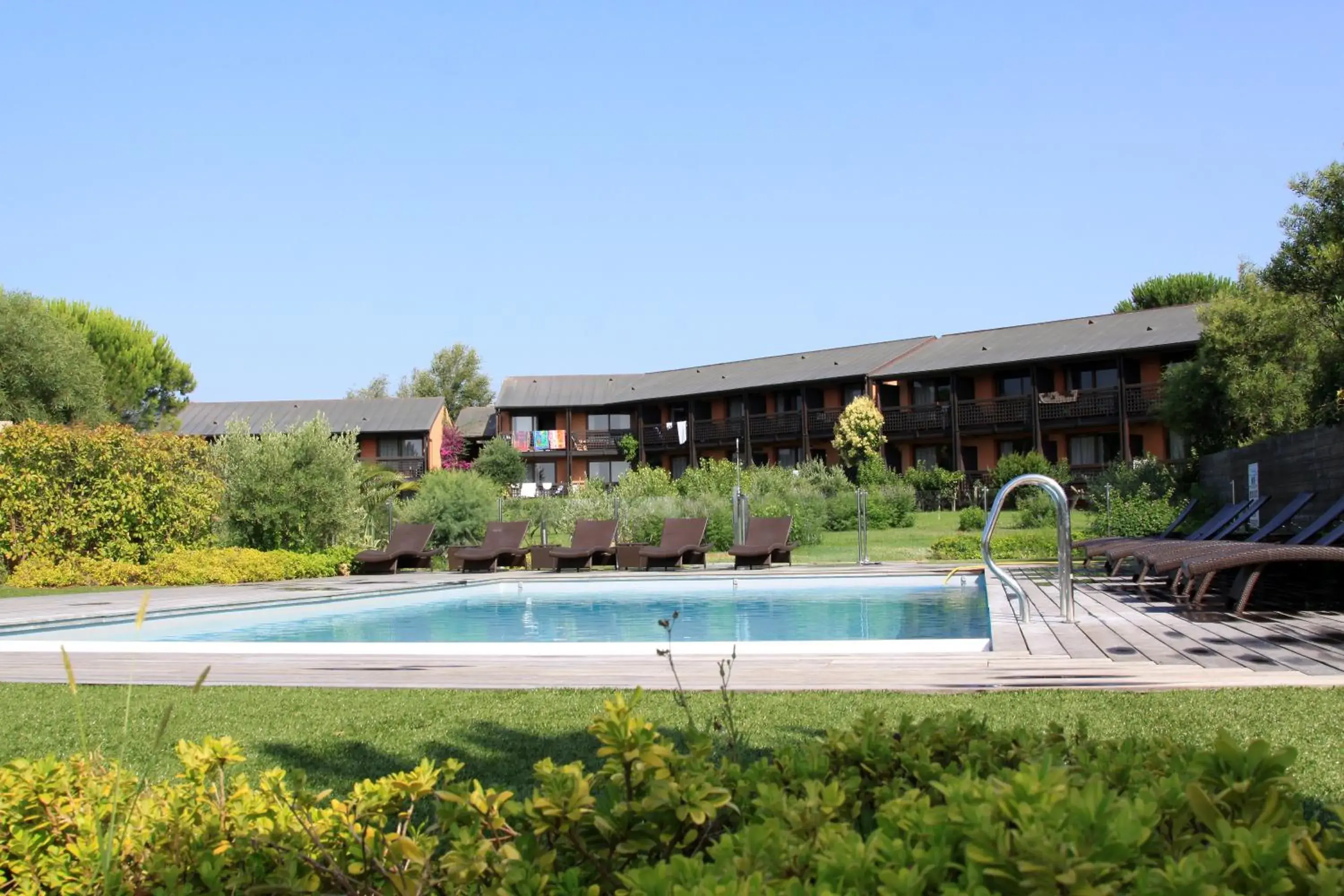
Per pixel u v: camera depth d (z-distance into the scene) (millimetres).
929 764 2174
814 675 5660
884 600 12891
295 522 17672
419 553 17953
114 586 14922
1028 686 5090
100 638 10047
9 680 6242
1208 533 12234
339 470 18266
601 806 1896
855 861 1479
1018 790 1573
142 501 15961
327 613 12633
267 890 1819
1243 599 8086
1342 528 8781
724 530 20719
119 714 5086
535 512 21859
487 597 14750
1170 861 1367
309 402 47188
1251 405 21000
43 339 32469
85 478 15680
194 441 16906
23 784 2215
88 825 2082
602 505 21750
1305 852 1542
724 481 28422
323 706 5145
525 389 48031
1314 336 19609
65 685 5992
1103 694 4770
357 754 4129
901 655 6391
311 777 3766
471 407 55812
